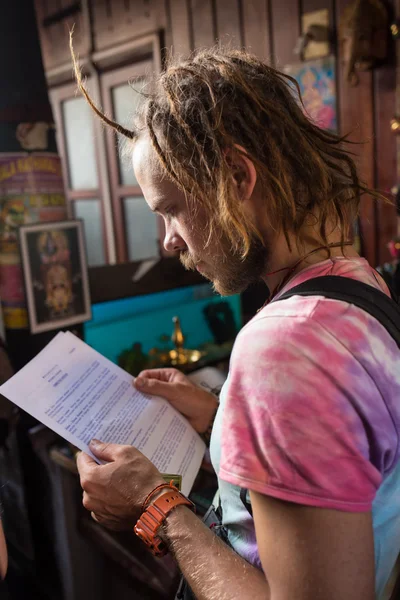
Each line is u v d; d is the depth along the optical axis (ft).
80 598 4.76
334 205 1.85
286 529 1.47
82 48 9.88
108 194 10.33
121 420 2.79
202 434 3.10
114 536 4.34
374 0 5.88
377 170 6.41
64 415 2.64
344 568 1.42
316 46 6.61
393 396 1.59
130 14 8.91
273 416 1.48
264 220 1.79
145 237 10.00
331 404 1.46
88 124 10.36
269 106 1.71
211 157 1.70
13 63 4.63
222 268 1.88
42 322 4.66
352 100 6.46
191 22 8.08
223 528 2.18
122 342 5.06
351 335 1.54
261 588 1.69
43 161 4.79
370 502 1.47
